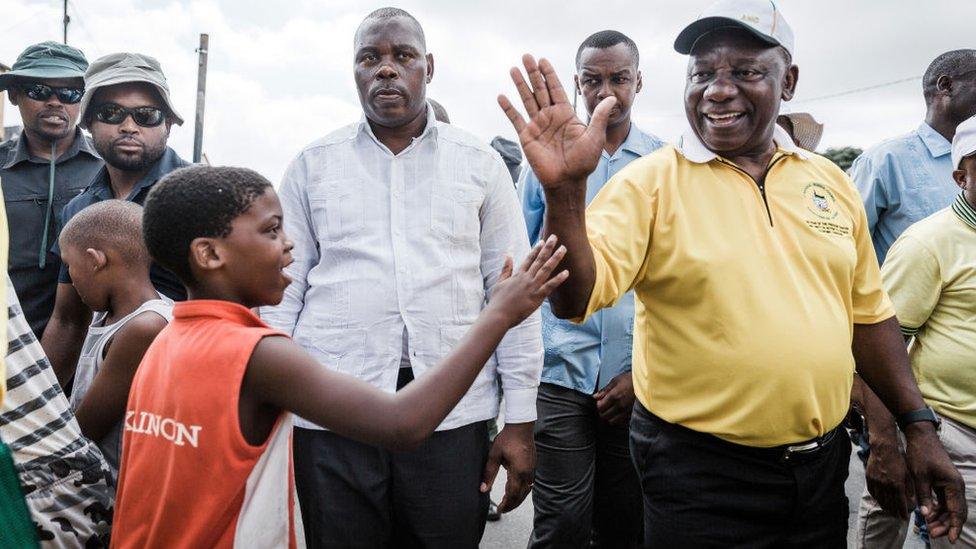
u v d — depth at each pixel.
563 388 3.04
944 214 2.59
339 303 2.21
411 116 2.28
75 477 1.83
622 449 3.13
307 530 2.23
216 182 1.57
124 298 2.21
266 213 1.62
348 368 2.18
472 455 2.25
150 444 1.53
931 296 2.54
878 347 2.14
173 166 3.05
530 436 2.36
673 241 1.88
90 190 3.06
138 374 1.62
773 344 1.79
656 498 2.00
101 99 2.84
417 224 2.24
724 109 1.90
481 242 2.38
